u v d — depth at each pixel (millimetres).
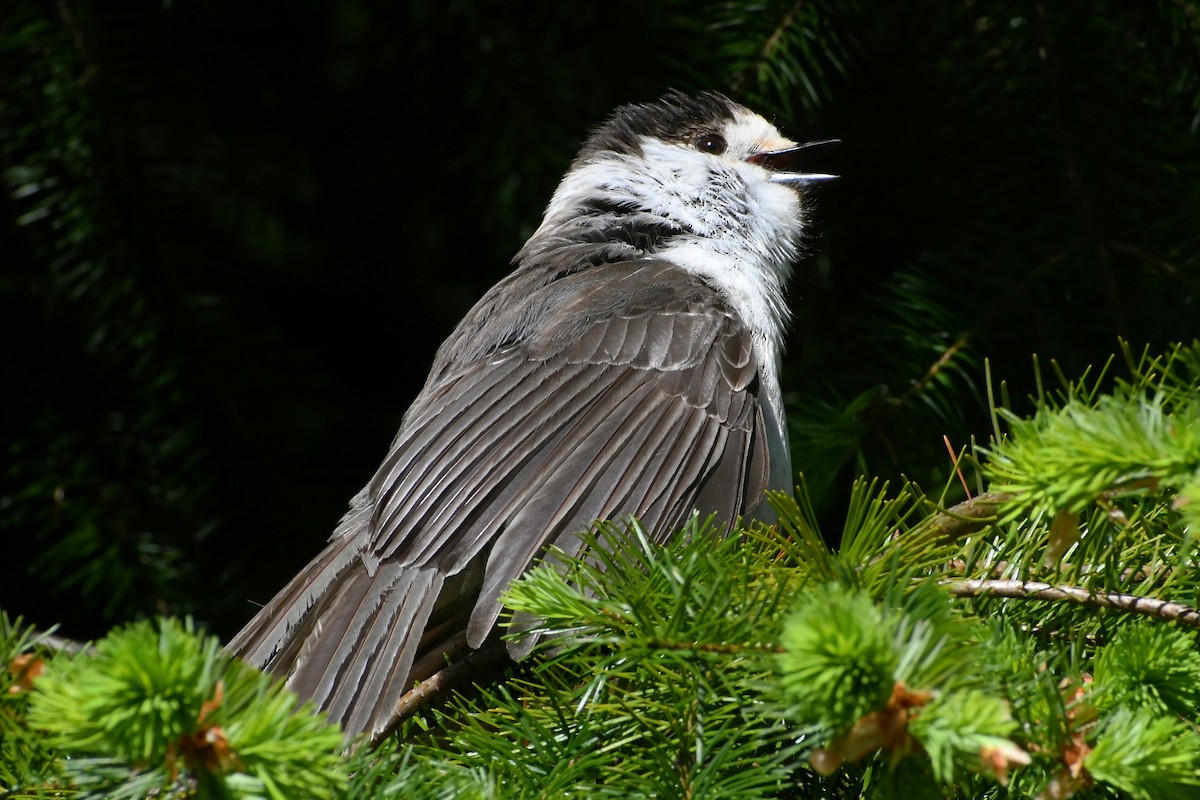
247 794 3326
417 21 9242
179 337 8617
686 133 8445
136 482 8547
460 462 6332
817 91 8812
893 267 8773
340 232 9695
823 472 7434
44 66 8586
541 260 7863
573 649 4652
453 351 7402
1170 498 4535
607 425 6543
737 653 4055
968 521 4703
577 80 9000
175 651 3279
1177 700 4062
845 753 3316
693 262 7801
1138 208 7695
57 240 8766
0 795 4492
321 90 9602
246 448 8648
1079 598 4391
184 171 8773
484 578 5992
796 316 8609
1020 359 7500
